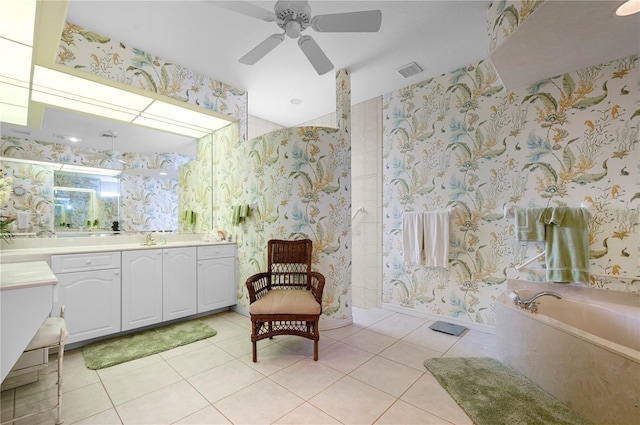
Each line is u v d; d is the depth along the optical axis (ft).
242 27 7.71
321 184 9.72
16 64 7.39
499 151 9.14
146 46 8.54
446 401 5.76
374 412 5.43
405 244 10.80
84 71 7.75
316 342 7.46
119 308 8.52
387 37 8.29
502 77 8.13
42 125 9.08
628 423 4.66
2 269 5.99
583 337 5.31
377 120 12.14
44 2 5.36
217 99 10.59
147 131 11.28
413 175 11.05
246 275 10.97
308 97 12.14
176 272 9.78
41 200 8.93
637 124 7.03
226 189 11.99
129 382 6.41
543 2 5.32
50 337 5.08
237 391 6.10
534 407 5.51
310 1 6.89
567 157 7.95
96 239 9.76
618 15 5.53
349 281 10.23
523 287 8.58
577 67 7.62
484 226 9.44
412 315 11.03
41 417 5.26
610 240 7.32
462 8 7.16
